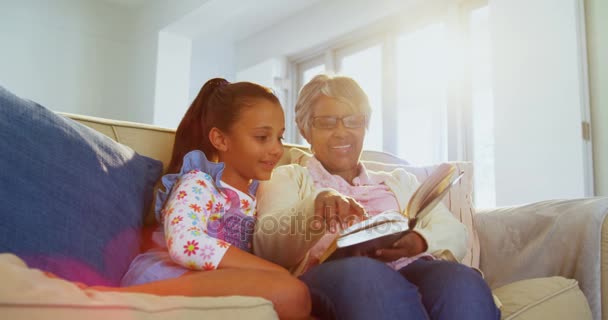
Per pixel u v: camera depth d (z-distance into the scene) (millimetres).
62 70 4555
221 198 874
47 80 4461
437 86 3592
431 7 3619
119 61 4910
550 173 2629
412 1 3648
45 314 367
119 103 4879
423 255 917
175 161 1010
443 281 727
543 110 2686
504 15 2912
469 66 3383
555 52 2654
